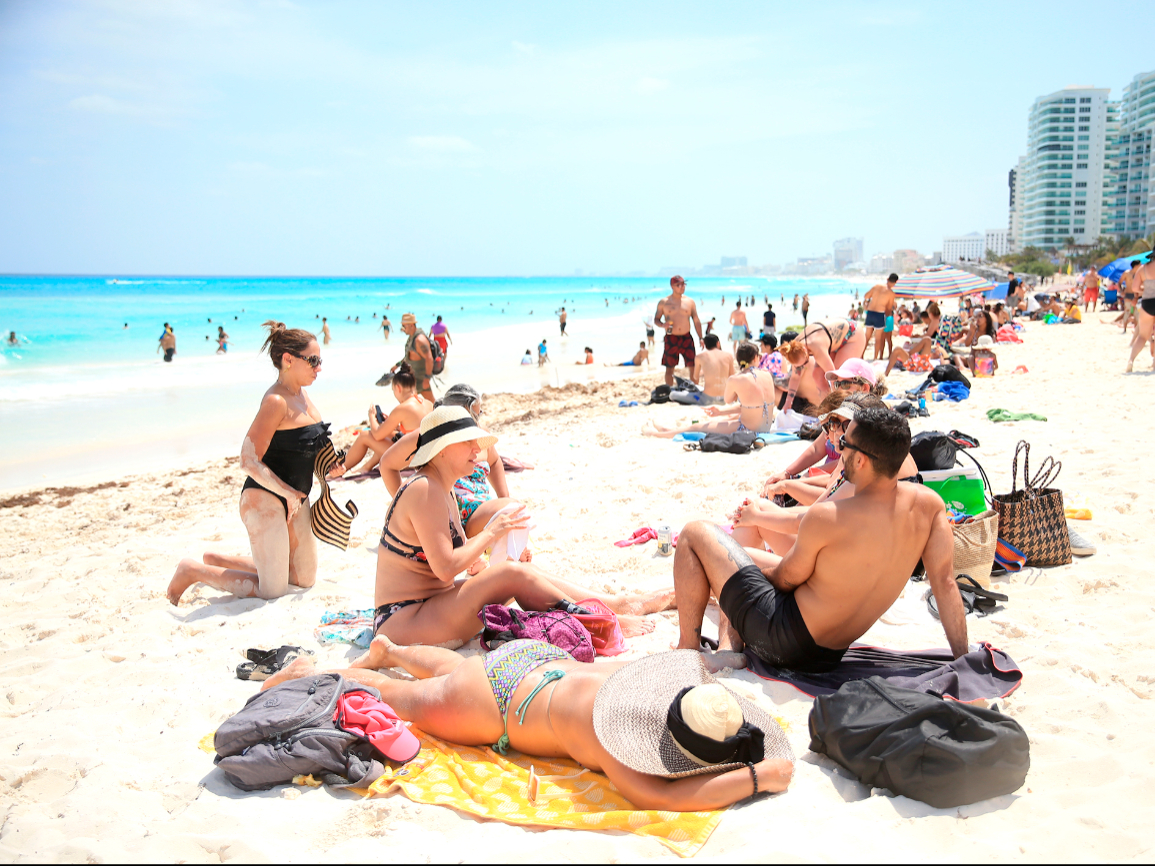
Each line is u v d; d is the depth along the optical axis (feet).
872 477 10.62
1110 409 30.89
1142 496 19.52
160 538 21.71
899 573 11.05
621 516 21.07
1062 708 10.36
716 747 8.48
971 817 8.27
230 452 36.37
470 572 15.92
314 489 17.57
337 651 13.97
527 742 9.93
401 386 26.78
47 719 11.65
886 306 53.98
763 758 8.93
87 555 20.44
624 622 14.02
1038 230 565.53
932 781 8.37
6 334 94.43
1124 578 14.76
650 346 84.79
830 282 633.61
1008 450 24.72
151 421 44.14
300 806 9.14
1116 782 8.73
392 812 8.82
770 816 8.35
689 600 12.51
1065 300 102.94
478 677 10.30
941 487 15.69
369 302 206.49
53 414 46.19
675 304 45.52
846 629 11.28
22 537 22.97
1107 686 11.04
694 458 27.61
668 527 17.89
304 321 137.90
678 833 8.09
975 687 10.85
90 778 9.87
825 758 9.64
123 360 77.51
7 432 40.91
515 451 30.76
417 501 13.08
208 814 8.95
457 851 7.94
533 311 187.01
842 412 15.06
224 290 260.62
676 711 8.63
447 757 10.07
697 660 9.71
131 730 11.39
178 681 12.91
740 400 30.37
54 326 111.86
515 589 13.44
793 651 11.46
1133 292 64.69
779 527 14.40
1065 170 547.90
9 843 8.54
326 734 9.76
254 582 16.99
